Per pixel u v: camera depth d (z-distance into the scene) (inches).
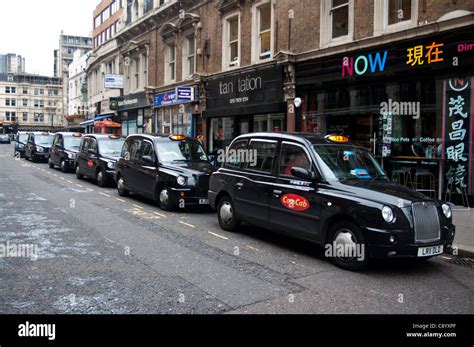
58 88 4079.7
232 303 181.9
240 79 693.3
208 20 799.1
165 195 413.4
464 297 197.5
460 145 408.2
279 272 228.2
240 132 727.7
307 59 561.9
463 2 393.7
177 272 222.8
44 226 325.7
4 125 3622.0
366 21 492.7
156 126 1036.5
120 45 1267.2
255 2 672.4
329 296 193.9
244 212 310.2
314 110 568.4
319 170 258.8
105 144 629.9
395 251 219.1
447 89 414.3
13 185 575.8
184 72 890.7
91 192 536.4
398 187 252.8
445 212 244.1
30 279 205.8
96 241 284.2
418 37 428.5
